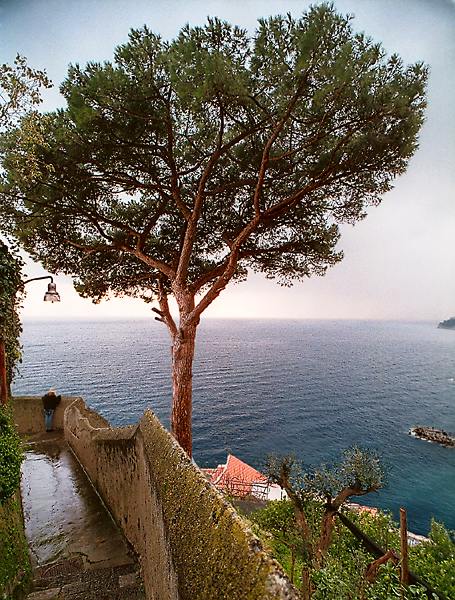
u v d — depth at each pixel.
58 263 9.74
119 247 9.02
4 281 5.73
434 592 4.20
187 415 8.52
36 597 4.68
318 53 5.55
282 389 102.38
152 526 4.23
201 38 5.96
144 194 9.43
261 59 5.97
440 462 52.66
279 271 10.38
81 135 7.21
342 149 7.37
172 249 10.17
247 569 1.91
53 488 8.20
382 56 6.08
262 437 63.97
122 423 63.00
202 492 2.95
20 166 6.91
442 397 93.50
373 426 70.12
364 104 6.35
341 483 6.86
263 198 8.81
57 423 12.59
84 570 5.26
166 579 3.09
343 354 178.88
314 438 63.84
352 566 5.22
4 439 4.57
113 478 6.92
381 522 8.30
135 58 6.48
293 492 7.27
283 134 7.58
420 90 6.43
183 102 6.09
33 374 103.50
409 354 179.38
